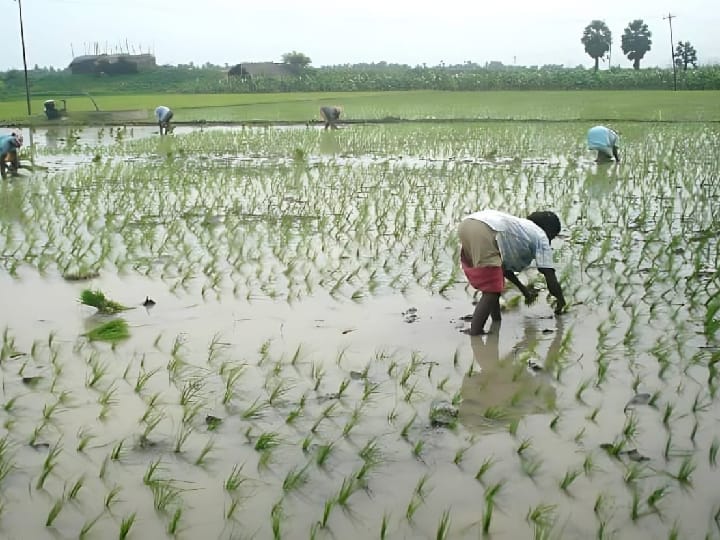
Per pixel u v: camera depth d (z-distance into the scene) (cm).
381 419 483
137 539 363
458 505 388
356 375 547
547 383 535
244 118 3547
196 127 3206
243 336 628
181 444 450
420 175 1501
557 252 866
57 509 377
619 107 3641
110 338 618
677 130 2444
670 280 764
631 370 555
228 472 421
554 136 2345
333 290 746
